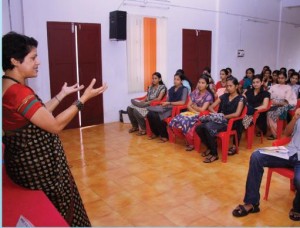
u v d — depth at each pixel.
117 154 3.93
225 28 7.54
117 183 3.03
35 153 1.27
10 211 1.19
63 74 5.22
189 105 4.36
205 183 3.01
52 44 5.04
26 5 4.67
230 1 7.52
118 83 5.88
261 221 2.32
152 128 4.66
